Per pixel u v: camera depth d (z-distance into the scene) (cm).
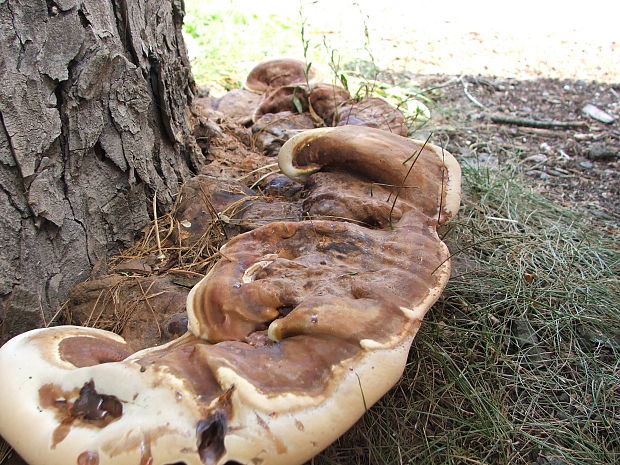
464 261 76
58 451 37
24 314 53
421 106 121
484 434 54
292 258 54
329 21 189
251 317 46
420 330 63
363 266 51
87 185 58
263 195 73
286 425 38
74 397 40
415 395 58
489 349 63
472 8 209
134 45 62
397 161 61
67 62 52
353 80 127
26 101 50
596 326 69
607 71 152
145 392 38
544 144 117
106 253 62
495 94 140
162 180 68
